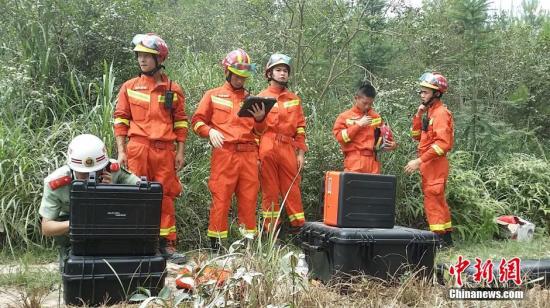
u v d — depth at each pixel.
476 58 9.78
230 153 5.21
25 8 7.03
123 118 5.01
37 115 6.36
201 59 8.29
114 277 3.58
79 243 3.56
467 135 8.68
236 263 3.53
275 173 5.67
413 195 7.14
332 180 4.42
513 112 10.84
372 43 9.75
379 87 8.32
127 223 3.61
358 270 4.09
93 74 7.27
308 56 9.58
